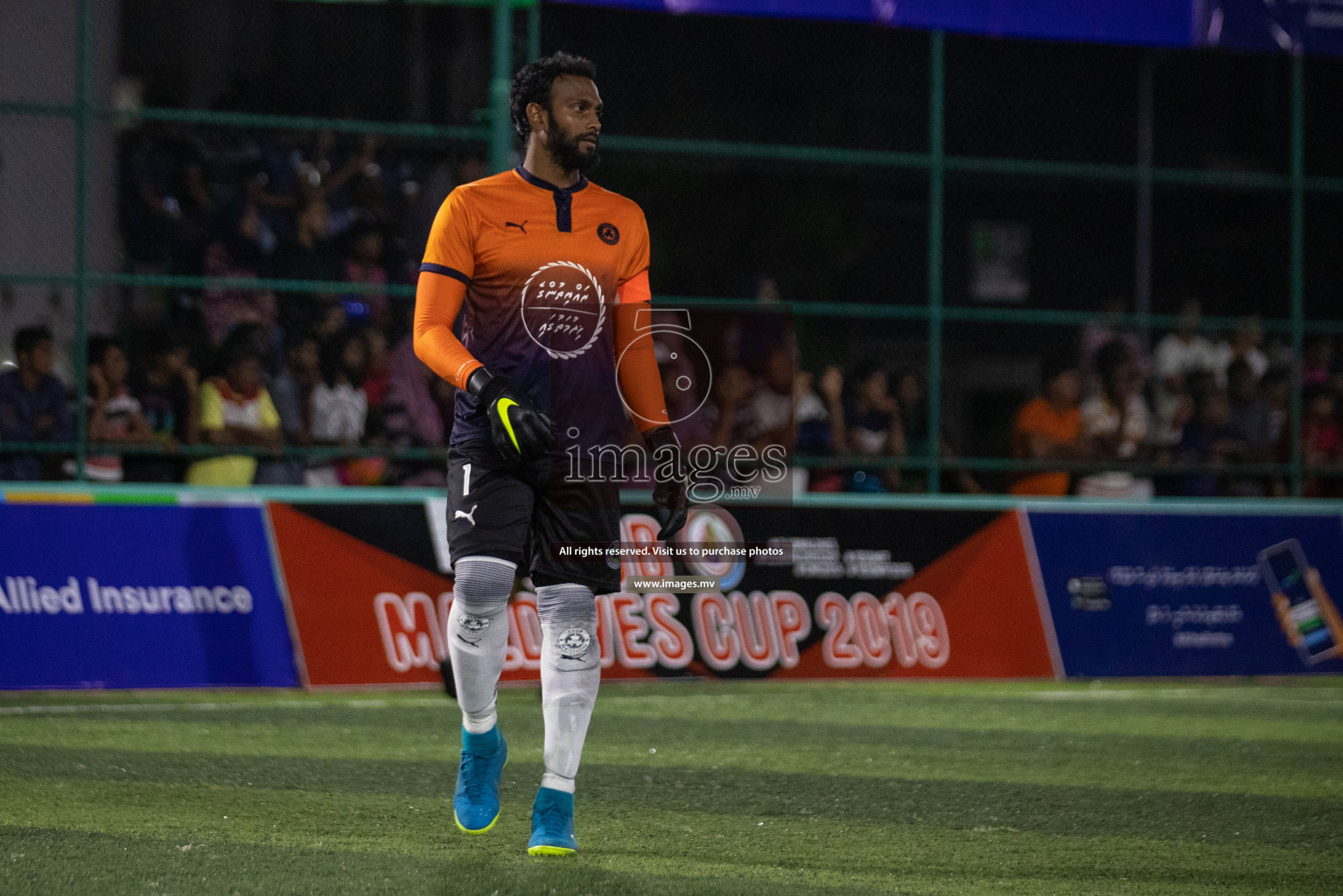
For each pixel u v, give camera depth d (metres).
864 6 25.61
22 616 22.28
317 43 35.50
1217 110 46.88
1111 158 47.75
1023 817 14.24
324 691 23.06
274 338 28.03
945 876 11.81
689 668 24.39
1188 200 46.41
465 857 11.98
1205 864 12.43
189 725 19.17
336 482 27.16
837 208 46.50
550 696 12.10
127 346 29.67
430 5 35.78
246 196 29.62
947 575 26.06
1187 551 27.44
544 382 11.88
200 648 22.84
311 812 13.75
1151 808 14.84
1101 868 12.23
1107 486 31.52
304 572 23.47
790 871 11.82
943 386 46.72
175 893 10.66
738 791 15.26
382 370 27.78
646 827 13.41
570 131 11.84
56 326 30.14
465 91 36.25
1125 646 26.73
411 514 24.09
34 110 23.98
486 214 11.89
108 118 24.72
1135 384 32.12
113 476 25.91
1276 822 14.22
